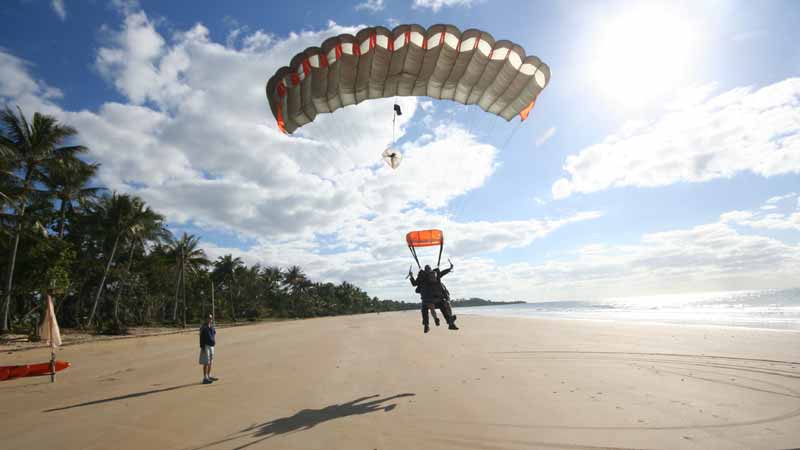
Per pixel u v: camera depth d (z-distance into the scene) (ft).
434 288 29.99
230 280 223.10
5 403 28.50
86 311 138.51
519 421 19.58
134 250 137.69
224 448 17.71
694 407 20.61
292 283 320.29
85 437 20.17
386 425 19.81
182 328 150.41
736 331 54.85
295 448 17.28
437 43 28.27
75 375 40.29
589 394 24.03
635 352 39.42
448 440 17.47
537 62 29.12
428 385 28.43
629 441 16.51
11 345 73.82
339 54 28.30
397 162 31.63
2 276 93.76
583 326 76.07
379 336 71.31
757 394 22.56
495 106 33.09
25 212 94.79
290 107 30.17
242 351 57.47
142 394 29.91
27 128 87.45
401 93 32.12
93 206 113.09
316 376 34.01
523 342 52.29
